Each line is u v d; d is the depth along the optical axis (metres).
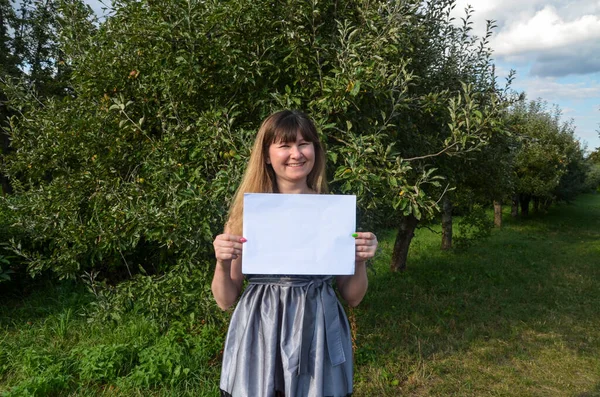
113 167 4.20
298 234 1.57
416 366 4.05
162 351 3.71
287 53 3.47
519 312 5.72
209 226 3.13
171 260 4.29
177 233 3.17
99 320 4.25
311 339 1.58
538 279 7.54
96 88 3.99
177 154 3.49
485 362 4.23
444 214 10.12
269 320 1.59
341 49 3.34
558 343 4.72
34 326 4.57
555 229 14.69
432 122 4.82
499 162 6.18
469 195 7.50
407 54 4.32
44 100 5.52
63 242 4.34
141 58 3.91
